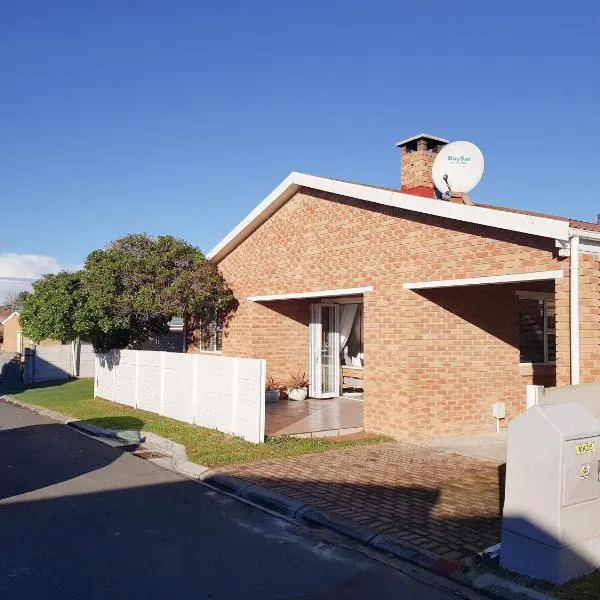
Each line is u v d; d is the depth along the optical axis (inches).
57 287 702.5
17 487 334.6
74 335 721.6
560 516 195.5
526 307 490.6
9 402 791.1
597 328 328.2
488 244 370.0
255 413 435.5
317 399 632.4
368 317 463.8
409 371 425.7
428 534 245.6
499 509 275.9
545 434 200.1
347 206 488.7
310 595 197.9
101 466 389.7
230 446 422.6
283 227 570.9
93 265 659.4
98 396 749.9
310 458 382.9
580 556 198.5
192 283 641.0
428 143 523.2
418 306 429.4
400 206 422.6
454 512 272.8
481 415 453.7
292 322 641.6
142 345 836.0
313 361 639.8
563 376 324.2
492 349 461.7
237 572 216.2
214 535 255.8
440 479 328.8
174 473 369.7
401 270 433.1
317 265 522.0
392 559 229.9
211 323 705.6
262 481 331.0
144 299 625.3
